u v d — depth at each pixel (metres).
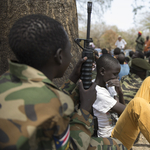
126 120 1.39
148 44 10.45
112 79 1.52
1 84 0.76
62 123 0.73
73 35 2.30
